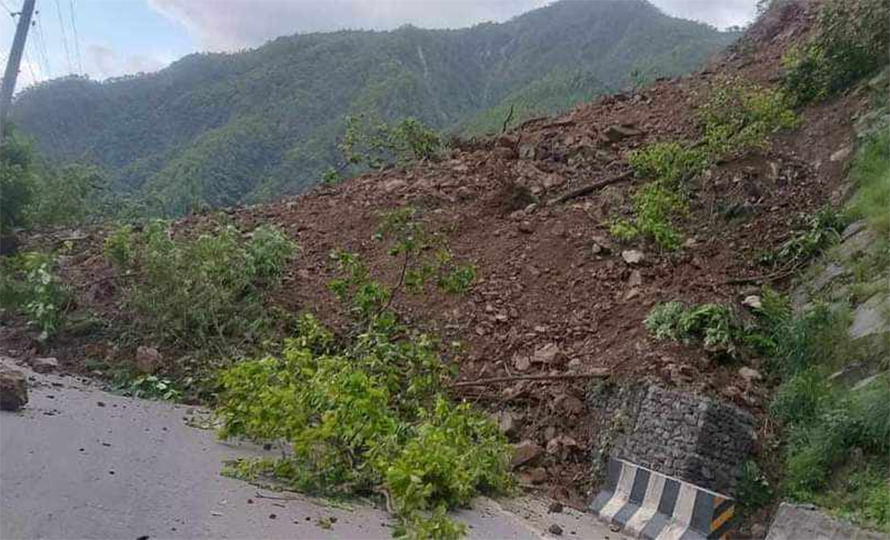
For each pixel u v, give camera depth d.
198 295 7.83
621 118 12.73
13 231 10.21
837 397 6.35
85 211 12.88
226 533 3.58
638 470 6.10
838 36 11.24
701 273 8.45
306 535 3.84
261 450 5.62
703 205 9.70
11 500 3.37
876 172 8.80
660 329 7.43
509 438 6.95
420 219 10.27
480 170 11.59
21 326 7.90
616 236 9.21
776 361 7.18
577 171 11.12
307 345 7.59
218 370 7.20
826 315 7.21
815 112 11.01
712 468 6.01
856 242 8.08
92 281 8.52
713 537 5.45
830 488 5.71
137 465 4.43
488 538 4.64
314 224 10.58
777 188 9.66
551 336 8.00
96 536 3.17
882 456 5.66
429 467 4.92
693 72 15.02
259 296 8.42
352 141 12.84
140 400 6.68
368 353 7.18
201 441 5.52
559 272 8.94
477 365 7.81
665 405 6.36
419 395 6.96
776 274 8.34
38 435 4.60
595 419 6.93
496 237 9.78
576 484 6.51
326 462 4.97
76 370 7.22
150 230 8.63
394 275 9.09
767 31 14.95
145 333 7.70
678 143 11.06
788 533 5.22
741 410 6.32
